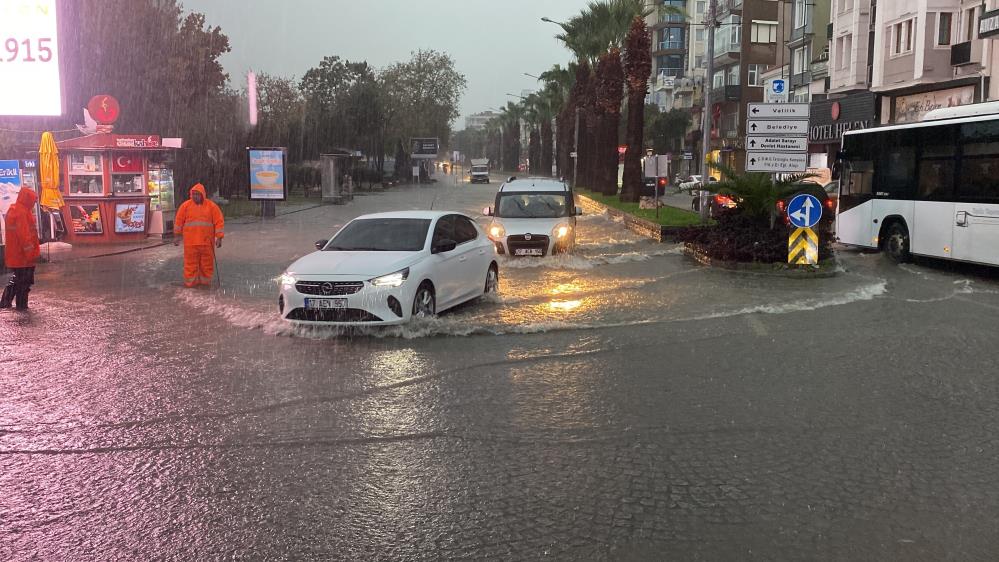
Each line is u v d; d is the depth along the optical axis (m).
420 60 84.12
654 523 4.30
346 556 3.95
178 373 7.71
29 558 3.94
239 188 46.16
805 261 15.13
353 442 5.67
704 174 24.98
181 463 5.27
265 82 51.91
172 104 36.06
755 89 69.19
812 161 46.28
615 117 43.97
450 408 6.49
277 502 4.62
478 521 4.34
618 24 43.31
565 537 4.13
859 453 5.40
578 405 6.56
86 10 31.69
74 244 22.11
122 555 3.97
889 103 36.94
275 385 7.24
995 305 11.65
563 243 17.03
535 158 107.94
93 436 5.84
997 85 29.59
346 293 9.34
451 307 11.01
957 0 31.97
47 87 18.83
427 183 86.31
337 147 64.81
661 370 7.73
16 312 11.28
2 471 5.14
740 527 4.25
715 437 5.74
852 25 39.72
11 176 15.63
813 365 7.93
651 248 20.39
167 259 18.58
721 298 12.30
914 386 7.14
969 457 5.32
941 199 15.88
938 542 4.08
